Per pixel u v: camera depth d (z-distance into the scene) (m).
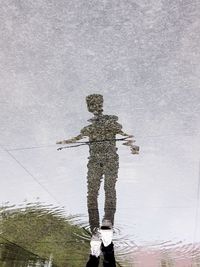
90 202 3.79
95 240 3.34
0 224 6.55
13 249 7.63
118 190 5.46
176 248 6.87
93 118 3.95
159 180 5.21
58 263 8.02
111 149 3.90
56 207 5.82
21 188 5.52
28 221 6.31
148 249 7.05
